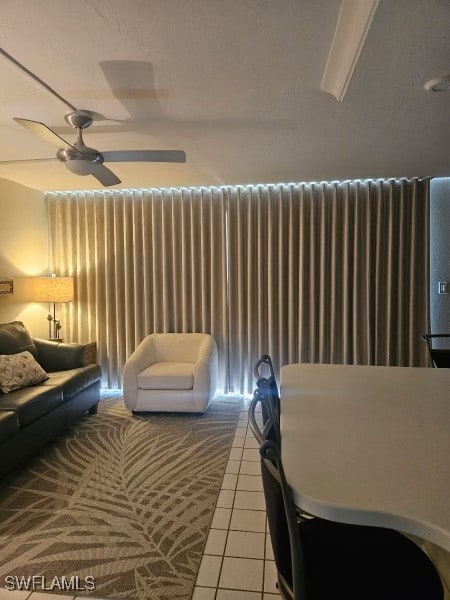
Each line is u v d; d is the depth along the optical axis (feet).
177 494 8.36
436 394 5.82
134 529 7.22
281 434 4.31
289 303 14.75
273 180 13.85
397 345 14.28
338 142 9.71
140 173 12.73
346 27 5.25
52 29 5.24
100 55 5.86
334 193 14.20
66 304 15.94
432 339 14.23
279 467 3.14
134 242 15.34
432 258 14.32
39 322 15.38
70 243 15.75
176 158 7.96
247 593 5.76
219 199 14.94
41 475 9.19
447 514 2.86
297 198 14.55
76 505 7.98
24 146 9.94
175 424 12.27
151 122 8.36
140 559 6.47
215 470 9.37
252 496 8.25
